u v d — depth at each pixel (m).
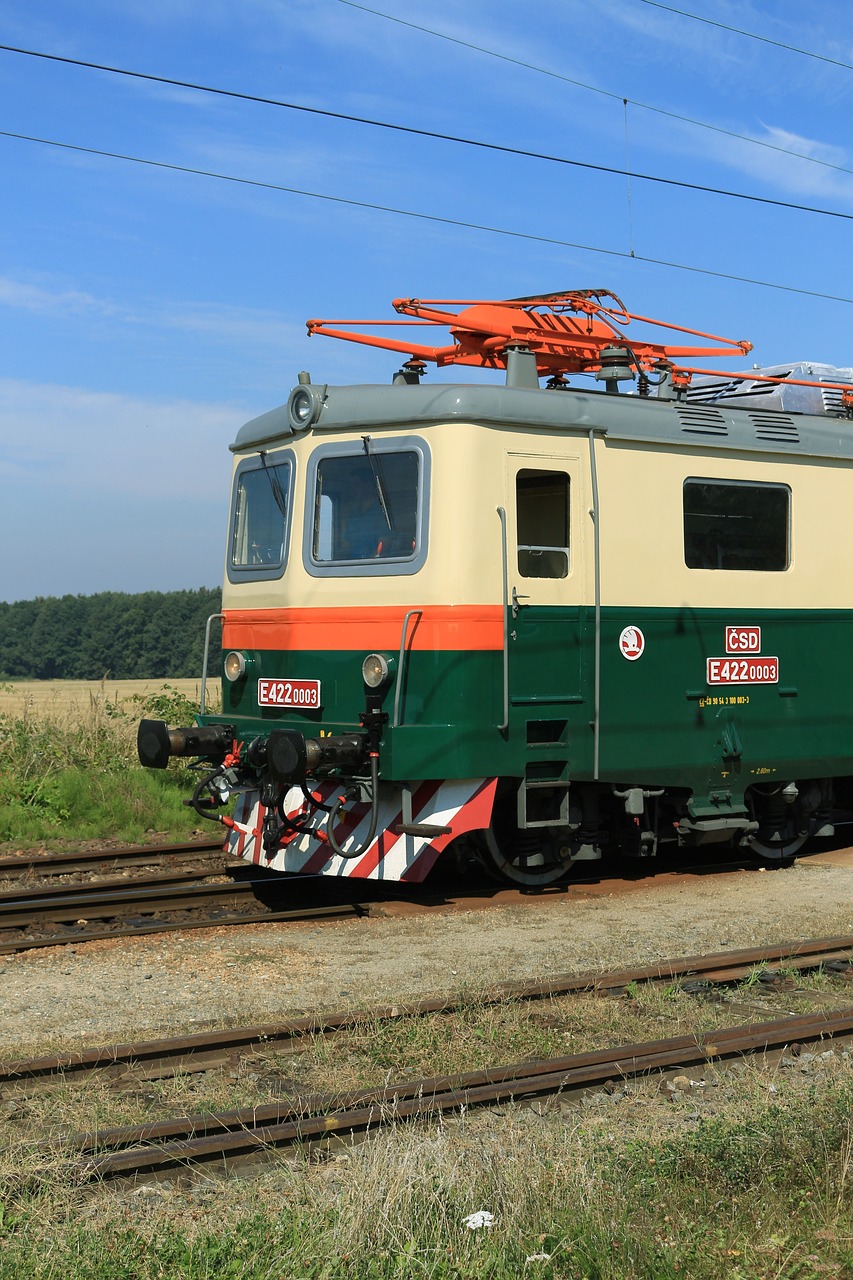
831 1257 3.99
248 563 10.21
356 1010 6.30
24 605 68.75
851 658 11.09
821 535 10.91
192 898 9.44
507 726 9.00
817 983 7.12
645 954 7.77
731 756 10.28
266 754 8.77
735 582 10.32
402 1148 4.56
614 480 9.62
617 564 9.62
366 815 9.35
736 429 10.36
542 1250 3.98
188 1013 6.50
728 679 10.27
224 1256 3.91
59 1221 4.20
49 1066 5.48
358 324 9.92
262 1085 5.46
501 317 10.48
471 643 8.85
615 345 10.59
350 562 9.26
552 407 9.30
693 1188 4.46
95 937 8.22
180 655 66.56
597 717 9.47
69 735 15.00
